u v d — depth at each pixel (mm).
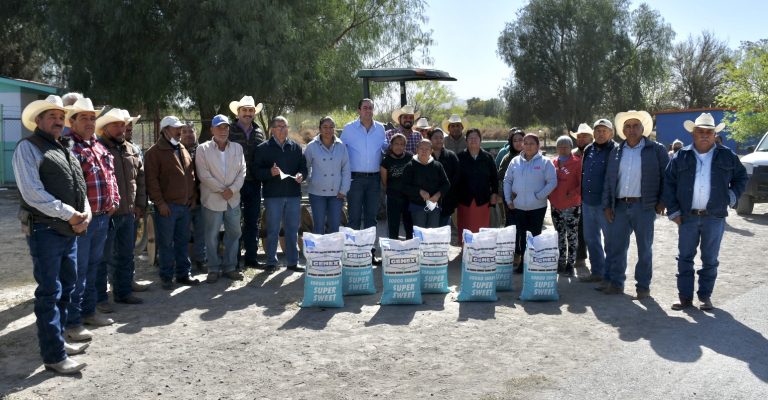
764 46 25406
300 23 20688
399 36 25375
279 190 8148
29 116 4797
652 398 4312
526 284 6891
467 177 8859
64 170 4770
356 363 5031
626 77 44281
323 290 6598
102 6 18797
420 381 4660
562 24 42906
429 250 7141
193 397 4414
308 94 22938
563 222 8359
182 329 5945
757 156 14172
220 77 18812
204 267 8578
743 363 4941
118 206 5988
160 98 21016
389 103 25984
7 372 4887
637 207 6918
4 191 19031
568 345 5410
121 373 4863
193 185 7648
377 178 8609
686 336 5613
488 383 4605
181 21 19578
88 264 5852
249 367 4969
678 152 6566
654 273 8266
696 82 52781
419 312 6453
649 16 43688
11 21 23281
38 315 4816
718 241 6453
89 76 20047
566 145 8359
